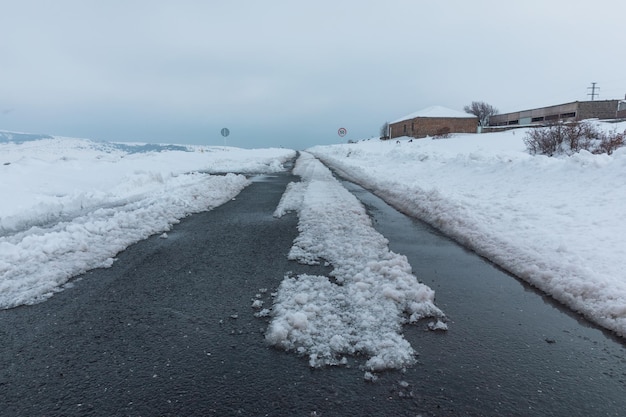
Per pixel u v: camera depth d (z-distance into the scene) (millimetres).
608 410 2527
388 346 3232
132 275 5102
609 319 3711
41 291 4504
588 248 5371
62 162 16484
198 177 16906
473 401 2600
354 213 8867
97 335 3504
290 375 2889
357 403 2578
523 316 3930
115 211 9289
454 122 66625
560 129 15633
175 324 3713
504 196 9516
